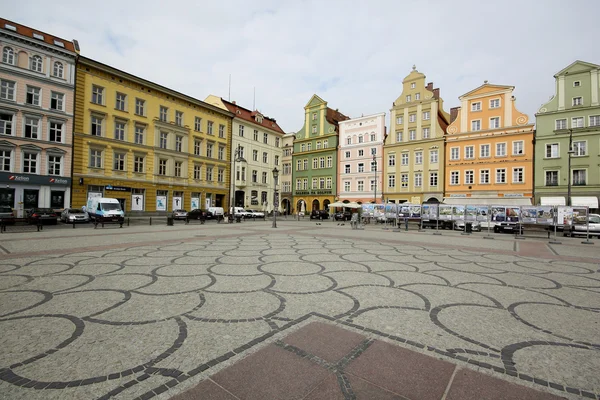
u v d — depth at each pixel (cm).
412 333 379
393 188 4328
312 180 5316
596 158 2973
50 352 320
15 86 2706
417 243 1413
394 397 247
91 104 3128
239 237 1541
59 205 2903
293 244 1272
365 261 887
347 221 3916
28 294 529
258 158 5247
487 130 3575
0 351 321
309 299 512
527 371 294
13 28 2738
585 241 1689
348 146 4856
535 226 1898
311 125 5369
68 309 454
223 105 4778
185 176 3978
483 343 355
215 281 627
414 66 4203
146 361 304
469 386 265
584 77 3086
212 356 314
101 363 299
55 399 242
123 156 3375
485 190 3562
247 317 427
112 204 2612
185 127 3991
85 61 3067
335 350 330
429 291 575
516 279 693
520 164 3362
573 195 3067
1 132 2650
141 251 1034
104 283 607
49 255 937
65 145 2939
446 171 3866
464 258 992
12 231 1767
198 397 246
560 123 3173
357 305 484
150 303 485
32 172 2784
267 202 5375
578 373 292
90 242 1265
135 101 3497
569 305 505
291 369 289
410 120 4200
